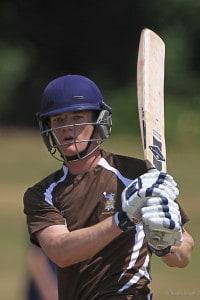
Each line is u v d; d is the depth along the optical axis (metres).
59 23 117.81
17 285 33.94
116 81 116.69
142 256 13.99
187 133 98.81
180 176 68.56
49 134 14.15
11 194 61.44
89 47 118.06
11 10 116.81
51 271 18.02
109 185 14.01
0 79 112.25
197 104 105.56
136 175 14.10
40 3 117.62
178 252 14.06
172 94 110.00
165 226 12.03
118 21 117.62
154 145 14.05
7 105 112.12
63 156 14.05
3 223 49.50
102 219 13.85
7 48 115.31
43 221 13.96
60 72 117.12
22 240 43.81
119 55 117.50
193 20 113.69
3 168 75.38
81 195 13.99
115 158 14.41
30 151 87.62
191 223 46.59
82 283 13.98
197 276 33.81
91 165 14.15
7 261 38.53
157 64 14.95
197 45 113.44
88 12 117.88
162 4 114.88
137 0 116.25
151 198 12.21
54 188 14.16
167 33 114.25
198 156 86.69
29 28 117.12
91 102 13.93
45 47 117.00
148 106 14.29
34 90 113.88
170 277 33.53
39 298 18.06
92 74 117.44
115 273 13.91
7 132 104.62
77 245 13.20
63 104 13.84
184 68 112.00
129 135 102.88
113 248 13.91
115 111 106.25
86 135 13.96
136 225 13.32
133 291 13.84
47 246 13.67
